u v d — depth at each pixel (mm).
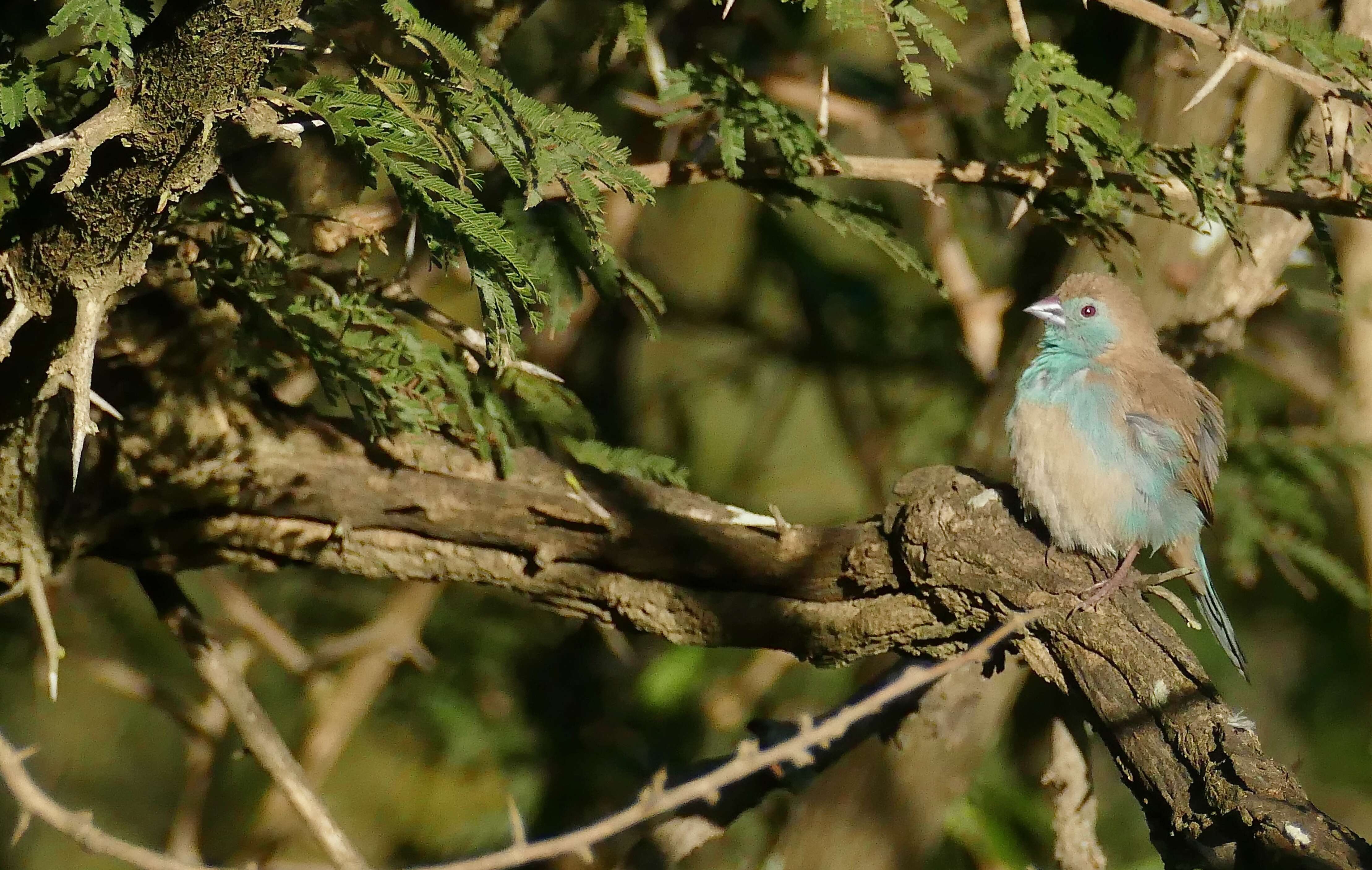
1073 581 7191
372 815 13828
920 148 12984
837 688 13703
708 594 8070
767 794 9711
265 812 12727
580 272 8031
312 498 7695
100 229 5918
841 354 14328
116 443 7465
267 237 7301
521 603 13766
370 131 5938
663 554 7906
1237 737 6227
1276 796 5848
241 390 7629
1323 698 14375
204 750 12234
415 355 7527
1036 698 13055
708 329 14945
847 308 14391
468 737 13273
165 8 5477
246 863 12492
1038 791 12805
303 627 13891
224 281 7262
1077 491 8289
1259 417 13070
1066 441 8484
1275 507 11781
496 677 13664
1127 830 14109
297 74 6820
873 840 10852
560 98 10180
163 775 15203
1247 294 10664
